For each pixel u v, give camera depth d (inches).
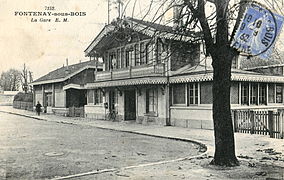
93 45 1091.3
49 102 1643.7
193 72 809.5
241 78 777.6
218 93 359.6
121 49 1061.1
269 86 906.1
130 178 308.0
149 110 955.3
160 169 346.0
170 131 751.7
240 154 429.7
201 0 348.2
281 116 608.1
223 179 299.1
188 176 312.2
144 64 912.9
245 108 803.4
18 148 526.3
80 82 1465.3
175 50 416.8
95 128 892.0
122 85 978.7
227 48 357.7
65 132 784.3
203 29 361.4
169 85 896.9
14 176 330.0
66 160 418.6
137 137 677.9
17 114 1631.4
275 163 369.1
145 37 946.7
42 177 325.1
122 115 1067.3
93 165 385.1
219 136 360.5
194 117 825.5
